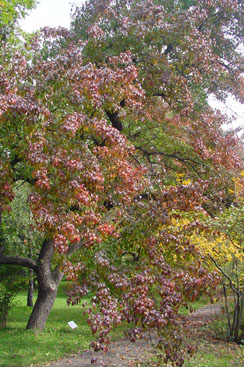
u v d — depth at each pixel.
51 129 5.95
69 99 6.20
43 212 5.01
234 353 8.45
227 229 6.12
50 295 12.12
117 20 10.95
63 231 5.01
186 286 4.77
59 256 5.50
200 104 11.66
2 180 5.31
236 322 9.97
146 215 5.37
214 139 10.90
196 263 5.19
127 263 5.59
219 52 13.26
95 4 11.21
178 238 5.26
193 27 10.54
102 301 4.50
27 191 13.69
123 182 6.29
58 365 7.86
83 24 11.34
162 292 4.60
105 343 4.45
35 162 5.21
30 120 5.48
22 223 13.95
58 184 5.29
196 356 8.07
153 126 11.98
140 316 4.45
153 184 6.90
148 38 10.39
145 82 10.31
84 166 5.58
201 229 5.70
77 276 4.94
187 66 11.07
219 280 5.11
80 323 14.06
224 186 9.89
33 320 11.88
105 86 6.46
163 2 12.38
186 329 5.08
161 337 4.75
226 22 12.95
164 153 12.41
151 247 5.19
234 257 8.70
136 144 12.26
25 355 8.56
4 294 12.26
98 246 5.55
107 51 10.38
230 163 10.84
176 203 5.36
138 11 10.39
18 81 6.30
